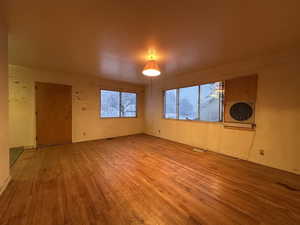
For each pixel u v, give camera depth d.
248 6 1.51
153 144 4.44
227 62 3.33
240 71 3.20
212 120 3.80
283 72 2.62
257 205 1.66
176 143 4.58
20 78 3.67
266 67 2.81
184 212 1.53
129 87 5.82
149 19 1.76
